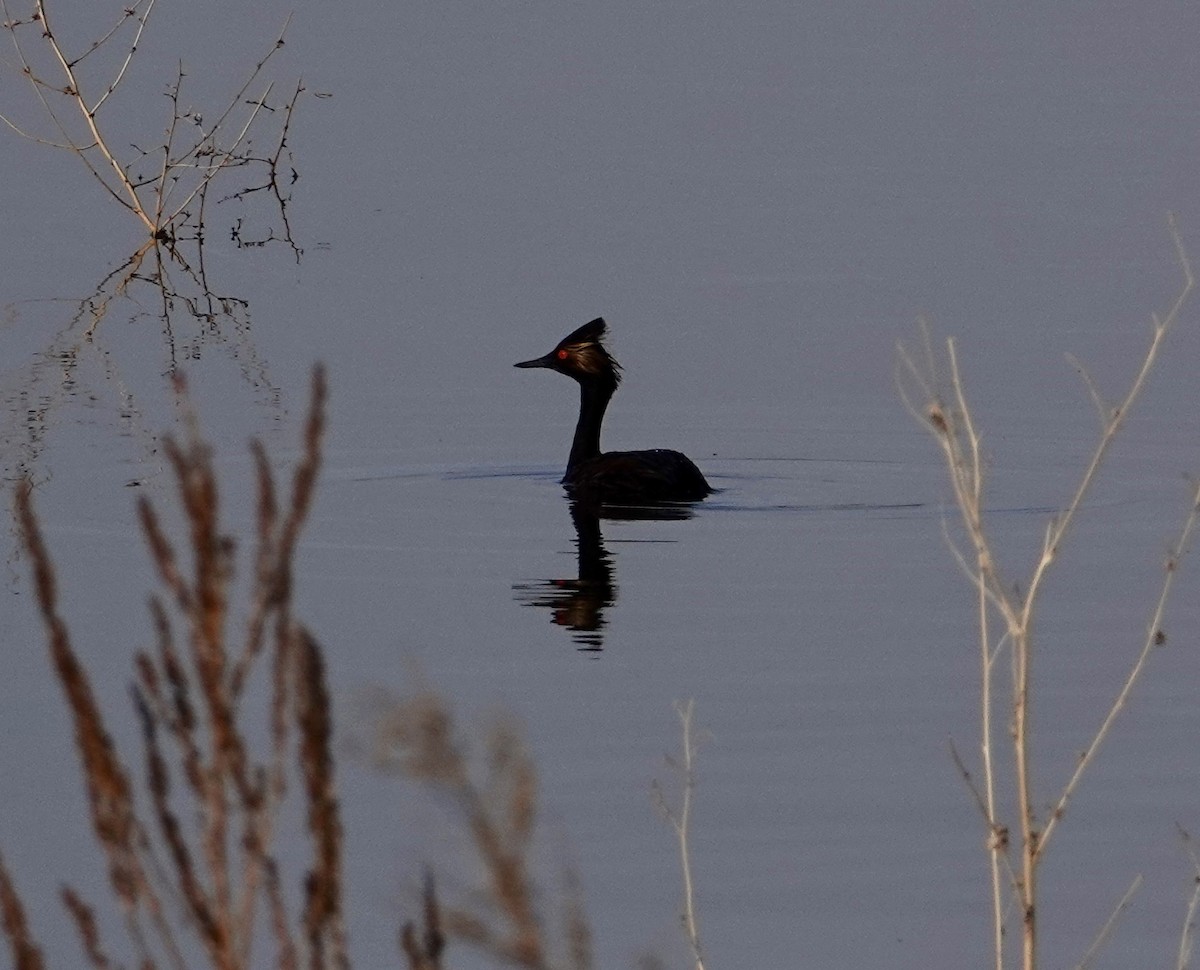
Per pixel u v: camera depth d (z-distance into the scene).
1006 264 33.44
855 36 61.00
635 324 30.39
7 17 37.78
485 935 7.51
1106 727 10.08
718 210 38.41
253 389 27.09
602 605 18.08
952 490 22.53
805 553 19.91
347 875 12.05
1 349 29.59
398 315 31.31
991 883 12.13
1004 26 62.41
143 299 32.91
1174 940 11.42
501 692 15.61
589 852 12.58
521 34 59.34
